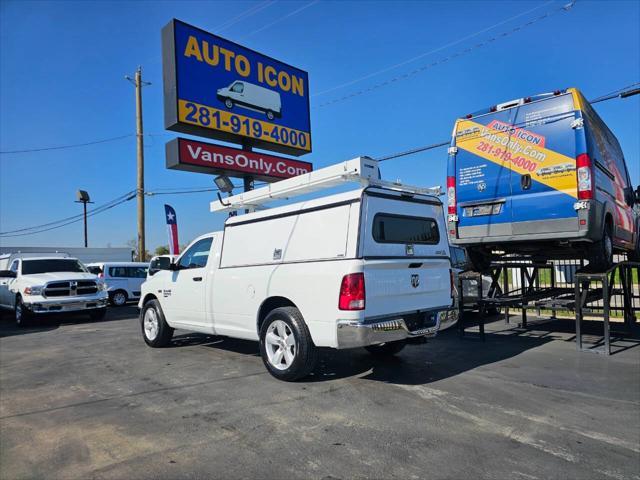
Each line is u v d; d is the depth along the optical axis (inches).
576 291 291.1
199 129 522.9
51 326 502.3
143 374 248.2
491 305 336.8
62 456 145.9
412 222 233.9
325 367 252.5
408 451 144.2
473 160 311.3
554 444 149.0
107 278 753.0
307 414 177.8
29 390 224.8
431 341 328.2
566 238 273.0
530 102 290.0
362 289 199.3
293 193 277.9
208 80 528.7
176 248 869.2
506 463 135.9
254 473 131.4
